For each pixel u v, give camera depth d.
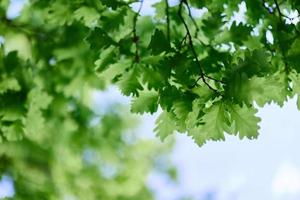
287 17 3.06
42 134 5.80
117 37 3.26
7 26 4.10
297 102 2.99
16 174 6.22
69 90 4.27
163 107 2.81
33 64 4.12
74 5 3.39
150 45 2.84
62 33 4.06
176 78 2.79
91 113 5.61
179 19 3.31
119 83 2.93
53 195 6.31
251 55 2.78
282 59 2.96
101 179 7.13
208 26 3.00
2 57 3.89
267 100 2.73
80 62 4.15
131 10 3.24
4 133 3.70
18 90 3.79
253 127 2.74
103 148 6.50
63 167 6.62
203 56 3.08
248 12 3.20
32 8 4.00
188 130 2.83
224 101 2.74
